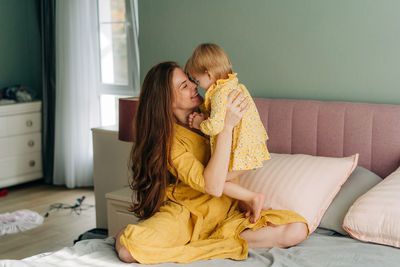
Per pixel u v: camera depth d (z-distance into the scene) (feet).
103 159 11.14
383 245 6.15
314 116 8.55
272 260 5.79
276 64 9.53
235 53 10.07
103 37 14.53
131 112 9.77
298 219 6.35
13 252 10.16
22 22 16.19
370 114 8.02
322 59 8.94
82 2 14.34
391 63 8.20
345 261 5.63
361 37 8.45
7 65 15.90
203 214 6.79
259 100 9.34
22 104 15.12
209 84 6.70
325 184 6.95
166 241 6.16
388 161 7.86
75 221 12.10
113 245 6.73
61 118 15.21
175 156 6.68
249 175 7.39
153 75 6.73
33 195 14.61
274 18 9.41
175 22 10.87
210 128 6.20
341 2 8.57
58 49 14.89
